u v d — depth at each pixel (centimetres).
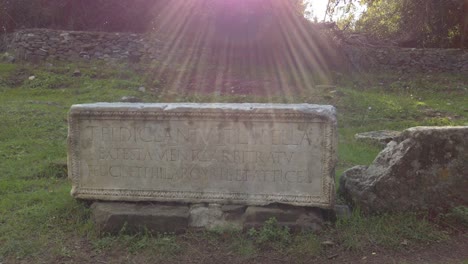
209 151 395
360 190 410
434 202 396
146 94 1128
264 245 360
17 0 1563
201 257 350
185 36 1473
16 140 695
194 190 398
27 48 1305
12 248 359
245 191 393
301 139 383
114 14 1652
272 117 383
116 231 382
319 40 1476
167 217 381
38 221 406
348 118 952
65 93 1091
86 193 414
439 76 1496
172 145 399
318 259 344
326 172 381
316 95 1121
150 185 404
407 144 399
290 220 380
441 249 355
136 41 1418
